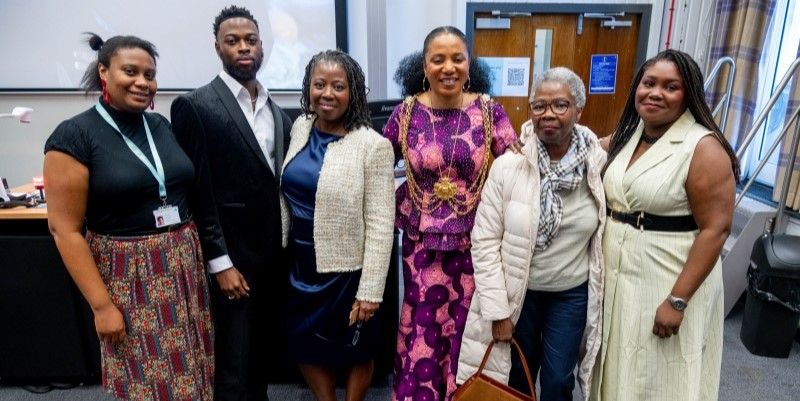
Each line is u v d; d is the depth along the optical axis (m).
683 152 1.26
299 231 1.54
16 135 3.46
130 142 1.36
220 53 1.53
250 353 1.73
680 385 1.36
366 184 1.49
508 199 1.40
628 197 1.34
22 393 2.13
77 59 3.35
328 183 1.45
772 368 2.30
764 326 2.37
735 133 3.19
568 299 1.47
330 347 1.62
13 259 1.99
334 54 1.49
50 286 2.02
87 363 2.14
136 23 3.31
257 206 1.56
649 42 3.67
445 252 1.56
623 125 1.44
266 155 1.58
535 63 3.50
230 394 1.70
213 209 1.52
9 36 3.28
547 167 1.36
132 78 1.30
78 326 2.08
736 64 3.11
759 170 2.64
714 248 1.24
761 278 2.33
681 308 1.28
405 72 1.73
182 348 1.45
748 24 3.02
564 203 1.38
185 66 3.40
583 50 3.52
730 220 1.25
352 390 1.75
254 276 1.65
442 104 1.54
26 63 3.33
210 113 1.48
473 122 1.52
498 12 3.35
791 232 2.71
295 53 3.44
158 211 1.38
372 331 1.64
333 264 1.51
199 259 1.53
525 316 1.53
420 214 1.55
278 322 2.04
